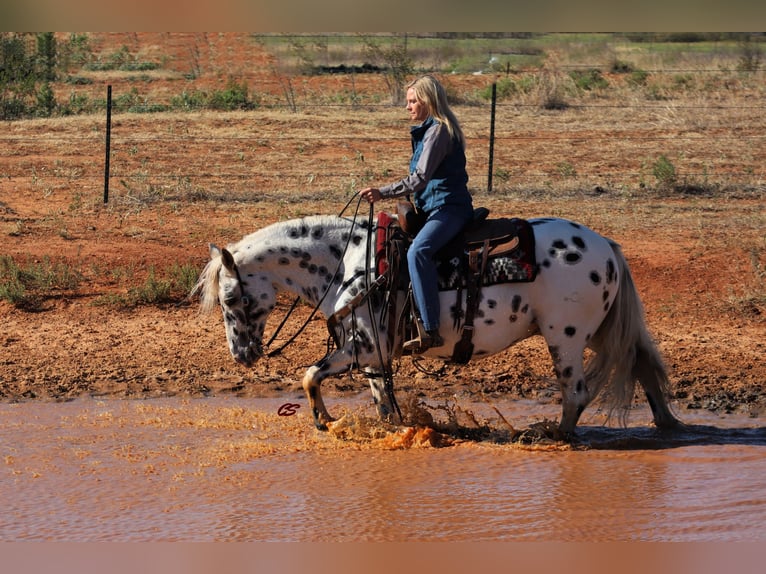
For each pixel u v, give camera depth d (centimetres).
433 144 829
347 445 913
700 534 721
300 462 867
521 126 2650
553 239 880
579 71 3591
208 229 1666
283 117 2744
